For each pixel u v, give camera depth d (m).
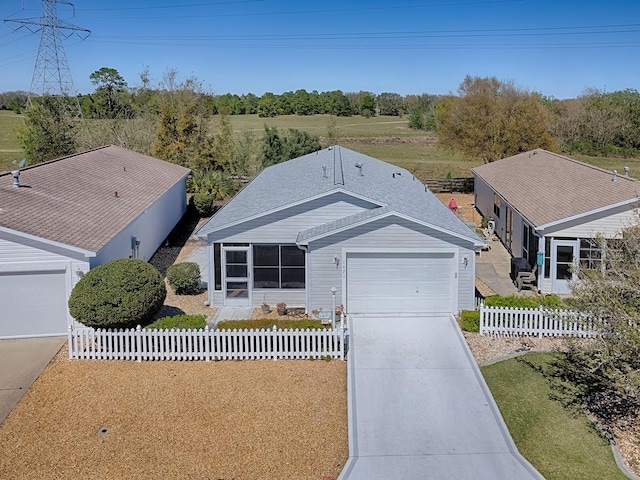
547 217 20.70
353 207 18.72
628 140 57.56
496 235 30.19
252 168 44.28
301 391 12.91
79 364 14.35
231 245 18.75
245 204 21.08
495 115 43.53
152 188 26.62
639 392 9.73
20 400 12.48
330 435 11.14
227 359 14.69
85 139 45.16
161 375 13.74
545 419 11.70
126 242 20.41
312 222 18.77
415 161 58.28
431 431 11.28
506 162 35.06
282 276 18.91
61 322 16.20
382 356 14.60
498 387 13.12
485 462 10.27
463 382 13.22
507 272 23.58
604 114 57.75
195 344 14.53
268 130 44.41
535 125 42.97
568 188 23.52
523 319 16.08
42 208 17.95
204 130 44.34
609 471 9.91
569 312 14.82
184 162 43.38
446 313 17.83
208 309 18.78
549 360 14.55
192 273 19.94
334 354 14.69
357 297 17.86
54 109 44.25
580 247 20.25
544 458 10.37
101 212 20.03
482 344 15.59
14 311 15.94
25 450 10.58
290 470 10.02
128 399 12.52
